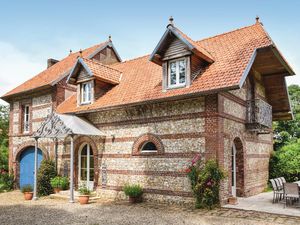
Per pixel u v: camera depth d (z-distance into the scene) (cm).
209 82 1183
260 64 1511
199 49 1237
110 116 1498
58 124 1425
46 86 1789
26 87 1994
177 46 1280
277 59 1441
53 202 1387
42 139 1838
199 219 975
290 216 1005
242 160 1393
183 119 1243
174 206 1195
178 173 1228
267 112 1506
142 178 1341
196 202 1141
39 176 1644
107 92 1603
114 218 1018
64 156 1702
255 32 1361
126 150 1416
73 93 1891
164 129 1294
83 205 1288
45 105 1844
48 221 995
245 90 1477
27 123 1995
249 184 1455
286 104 1820
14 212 1159
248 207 1127
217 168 1116
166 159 1271
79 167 1633
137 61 1786
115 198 1428
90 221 981
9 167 2036
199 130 1195
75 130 1392
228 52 1318
